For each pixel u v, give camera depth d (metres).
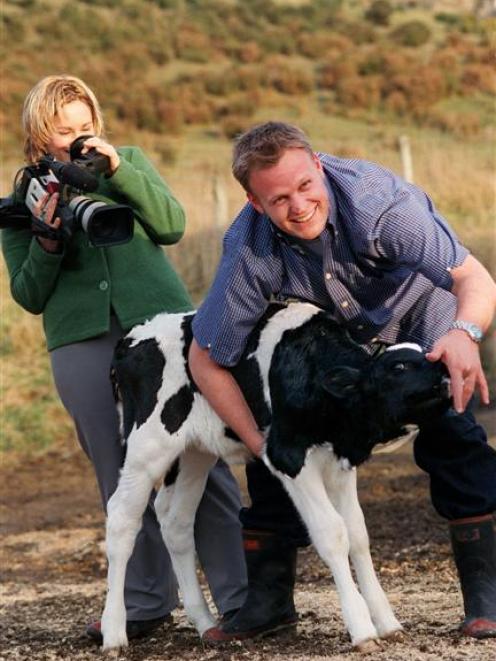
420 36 90.25
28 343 28.83
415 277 8.99
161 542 10.68
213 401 9.45
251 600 9.88
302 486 9.02
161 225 10.70
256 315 9.30
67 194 10.03
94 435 10.66
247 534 9.91
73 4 98.19
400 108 70.12
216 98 76.50
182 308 10.80
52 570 16.23
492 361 23.56
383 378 8.62
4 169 47.53
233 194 37.91
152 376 10.09
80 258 10.62
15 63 78.56
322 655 8.93
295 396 8.97
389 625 9.05
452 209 38.34
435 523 16.27
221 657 9.23
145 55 85.50
